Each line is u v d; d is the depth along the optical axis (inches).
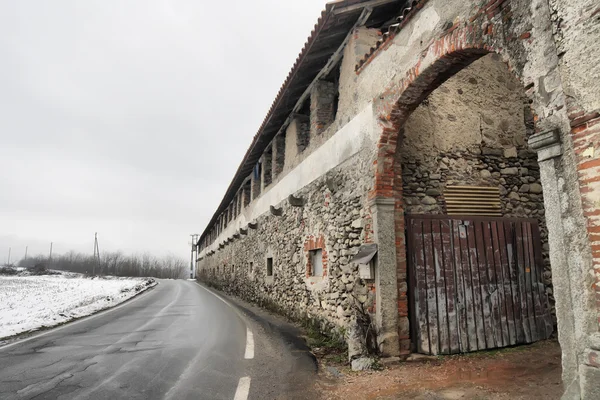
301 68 334.0
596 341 105.7
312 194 340.5
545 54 125.0
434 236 231.5
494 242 242.7
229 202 866.1
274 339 278.7
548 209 122.0
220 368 198.8
